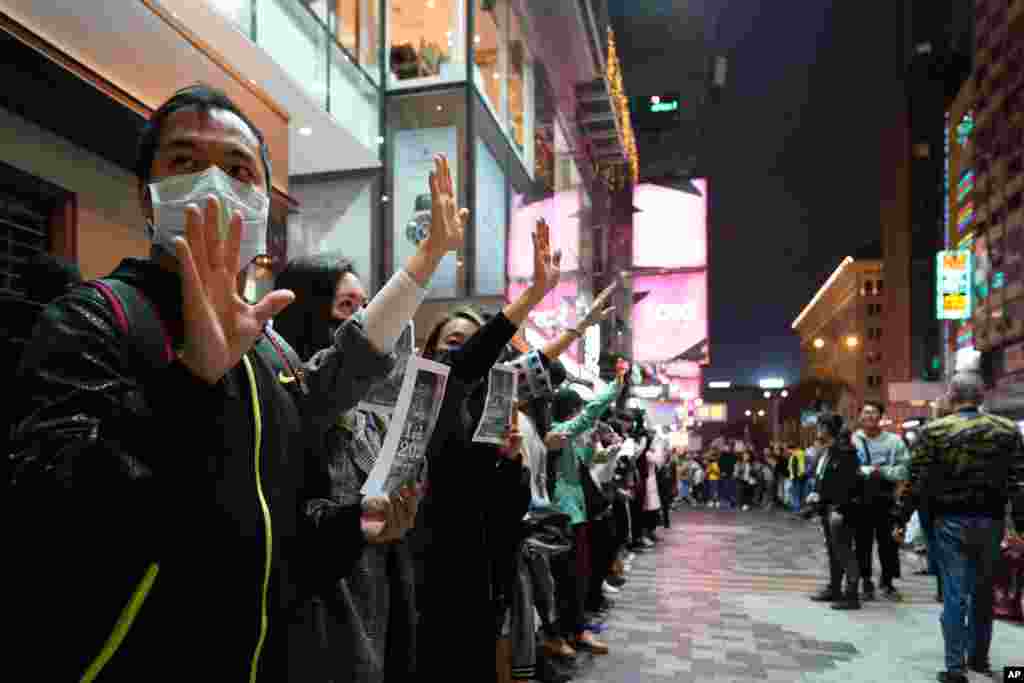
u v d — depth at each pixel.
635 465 8.47
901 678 4.41
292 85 9.27
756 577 8.16
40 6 4.08
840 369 88.81
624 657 4.73
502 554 2.51
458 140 12.32
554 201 18.20
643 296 41.41
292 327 2.11
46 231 4.61
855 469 6.59
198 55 5.56
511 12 15.03
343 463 1.83
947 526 4.46
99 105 4.49
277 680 1.02
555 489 4.57
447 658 2.13
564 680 4.14
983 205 49.69
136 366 0.90
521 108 15.57
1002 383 44.62
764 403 79.56
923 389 25.77
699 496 24.42
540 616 3.57
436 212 1.33
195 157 1.02
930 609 6.48
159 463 0.85
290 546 1.04
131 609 0.80
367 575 1.82
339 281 2.12
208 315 0.84
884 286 78.94
